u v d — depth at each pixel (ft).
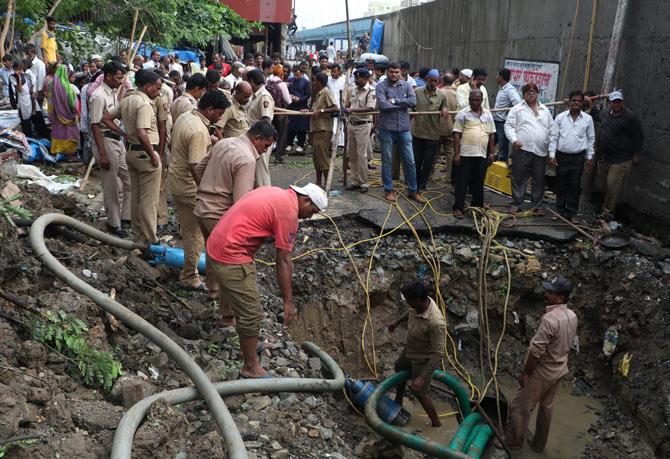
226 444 13.41
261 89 29.14
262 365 19.03
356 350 26.84
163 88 25.61
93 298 16.60
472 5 51.29
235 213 16.20
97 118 22.67
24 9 43.29
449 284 28.09
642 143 28.58
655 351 23.31
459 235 29.09
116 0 46.73
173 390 15.05
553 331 20.53
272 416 16.62
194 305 20.61
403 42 76.84
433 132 32.07
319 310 26.37
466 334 28.12
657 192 27.94
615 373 24.82
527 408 21.36
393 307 27.96
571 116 28.60
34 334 14.82
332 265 27.07
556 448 22.86
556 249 27.99
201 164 18.88
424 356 21.54
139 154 21.16
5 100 39.34
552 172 34.65
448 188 34.19
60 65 33.19
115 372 15.24
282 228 16.02
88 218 24.47
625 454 22.03
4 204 18.37
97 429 13.20
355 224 29.30
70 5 45.47
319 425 17.61
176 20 52.75
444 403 25.82
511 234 28.58
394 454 18.81
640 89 29.17
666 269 25.29
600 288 26.73
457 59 55.52
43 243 17.74
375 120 36.96
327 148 32.24
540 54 39.17
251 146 17.90
